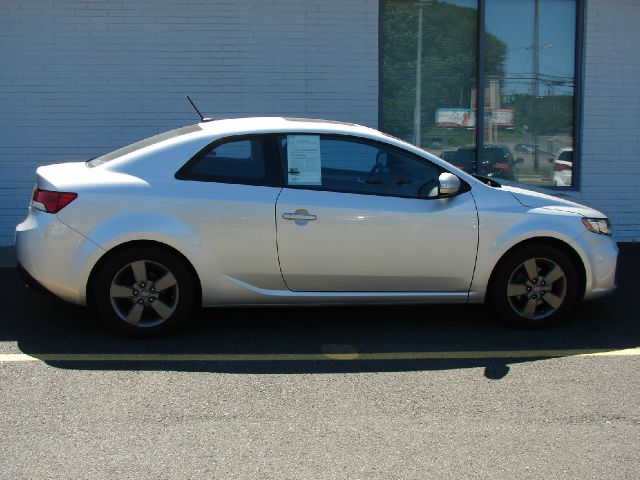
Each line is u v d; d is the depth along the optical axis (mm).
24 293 6703
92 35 8617
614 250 5816
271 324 5867
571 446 3773
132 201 5164
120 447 3707
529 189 6078
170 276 5273
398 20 9141
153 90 8758
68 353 5094
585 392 4484
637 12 9156
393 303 5562
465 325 5883
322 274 5383
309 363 4965
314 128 5488
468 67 9273
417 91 9273
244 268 5301
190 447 3717
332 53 8852
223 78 8789
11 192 8750
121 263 5199
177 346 5277
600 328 5824
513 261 5578
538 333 5676
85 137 8750
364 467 3531
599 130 9312
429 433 3902
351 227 5340
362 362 4996
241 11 8711
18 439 3787
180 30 8695
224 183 5301
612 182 9375
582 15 9164
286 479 3418
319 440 3807
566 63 9336
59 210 5105
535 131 9414
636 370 4871
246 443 3766
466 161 9414
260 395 4398
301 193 5336
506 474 3482
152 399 4312
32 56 8594
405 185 5488
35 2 8508
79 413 4102
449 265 5480
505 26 9258
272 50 8797
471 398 4379
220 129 5457
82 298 5215
